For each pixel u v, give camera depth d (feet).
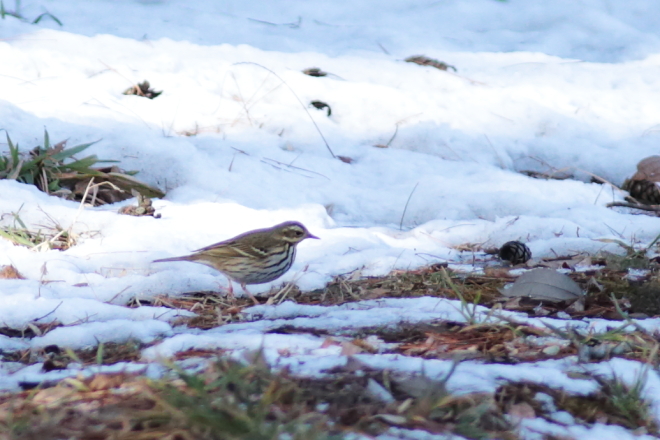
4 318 26.17
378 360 19.79
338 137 57.41
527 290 28.99
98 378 18.08
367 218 47.16
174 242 36.35
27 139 47.19
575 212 45.47
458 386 18.06
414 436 15.58
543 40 83.97
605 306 28.71
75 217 37.68
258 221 40.37
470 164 54.80
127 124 52.21
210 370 18.35
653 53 80.23
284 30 81.20
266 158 51.78
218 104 58.95
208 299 30.01
